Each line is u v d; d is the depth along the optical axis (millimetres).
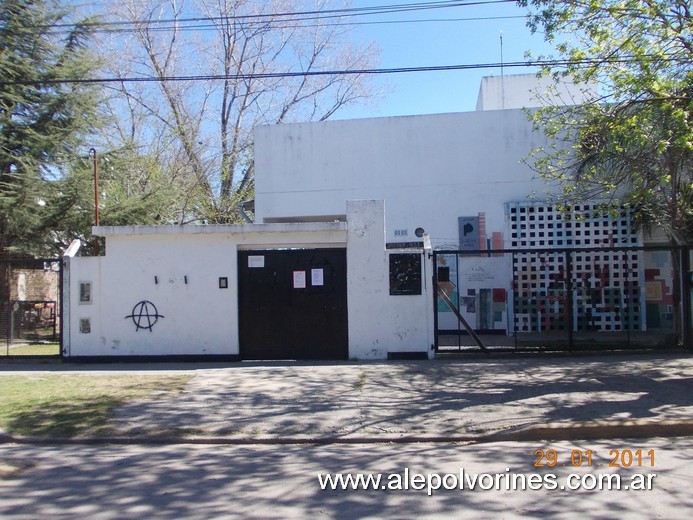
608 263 16188
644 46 10664
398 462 6383
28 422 7895
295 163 17656
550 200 15500
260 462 6488
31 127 18516
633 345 12094
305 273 12180
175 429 7582
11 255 17703
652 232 16406
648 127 11547
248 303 12227
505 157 16875
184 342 12195
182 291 12234
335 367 11195
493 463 6281
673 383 9328
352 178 17422
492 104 25844
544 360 11594
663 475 5812
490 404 8359
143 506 5203
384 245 12023
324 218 17891
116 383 10031
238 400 8820
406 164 17203
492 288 16500
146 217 20047
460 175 17000
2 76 17922
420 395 8938
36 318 14562
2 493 5578
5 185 16812
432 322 11945
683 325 12031
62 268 12422
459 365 11188
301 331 12141
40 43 18781
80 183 17547
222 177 29078
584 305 16203
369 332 11977
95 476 6055
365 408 8320
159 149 25969
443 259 16766
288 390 9391
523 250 11852
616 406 8070
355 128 17453
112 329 12273
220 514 4996
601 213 13422
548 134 12969
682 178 13492
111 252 12352
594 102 11875
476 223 16875
